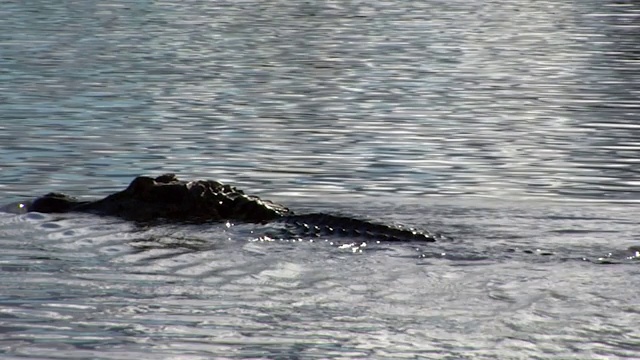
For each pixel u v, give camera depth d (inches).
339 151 2235.5
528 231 1278.3
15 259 1152.2
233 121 2608.3
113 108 2753.4
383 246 1193.4
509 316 954.7
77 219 1358.3
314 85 3307.1
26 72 3437.5
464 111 2829.7
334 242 1218.0
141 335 905.5
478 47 4448.8
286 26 5285.4
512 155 2206.0
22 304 989.2
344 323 936.9
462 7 6515.8
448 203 1523.1
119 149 2197.3
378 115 2743.6
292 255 1164.5
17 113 2632.9
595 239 1237.7
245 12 6008.9
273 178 1948.8
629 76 3572.8
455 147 2295.8
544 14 6072.8
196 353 864.3
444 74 3617.1
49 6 6102.4
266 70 3651.6
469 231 1274.6
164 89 3129.9
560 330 915.4
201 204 1374.3
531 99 3053.6
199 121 2593.5
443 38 4790.8
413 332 912.9
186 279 1077.1
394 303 993.5
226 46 4370.1
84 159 2081.7
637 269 1106.1
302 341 892.6
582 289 1030.4
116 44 4335.6
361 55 4136.3
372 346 880.9
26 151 2140.7
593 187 1876.2
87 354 860.0
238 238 1248.2
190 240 1241.4
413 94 3139.8
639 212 1416.1
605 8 6441.9
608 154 2217.0
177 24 5265.8
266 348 876.6
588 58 4089.6
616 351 867.4
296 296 1018.7
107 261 1146.7
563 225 1315.2
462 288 1035.9
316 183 1903.3
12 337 898.1
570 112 2815.0
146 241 1238.3
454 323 934.4
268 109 2817.4
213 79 3395.7
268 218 1348.4
